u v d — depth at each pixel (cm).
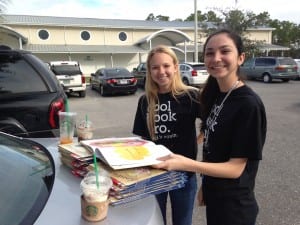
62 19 3062
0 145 205
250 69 2047
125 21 3366
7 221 134
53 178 178
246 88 179
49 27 2856
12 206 144
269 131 718
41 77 381
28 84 373
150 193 166
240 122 173
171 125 247
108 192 148
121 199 155
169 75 242
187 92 246
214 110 191
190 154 251
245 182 182
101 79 1584
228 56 182
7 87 362
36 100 368
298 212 355
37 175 176
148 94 253
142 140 209
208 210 198
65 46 2870
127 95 1589
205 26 2706
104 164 174
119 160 168
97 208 140
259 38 3578
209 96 204
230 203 184
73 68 1541
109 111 1107
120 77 1538
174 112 245
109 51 2866
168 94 248
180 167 172
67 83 1506
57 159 208
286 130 724
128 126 845
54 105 375
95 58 3016
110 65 3073
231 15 2589
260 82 1973
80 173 177
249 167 181
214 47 184
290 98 1258
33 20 2872
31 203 149
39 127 372
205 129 202
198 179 438
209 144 191
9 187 157
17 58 376
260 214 352
